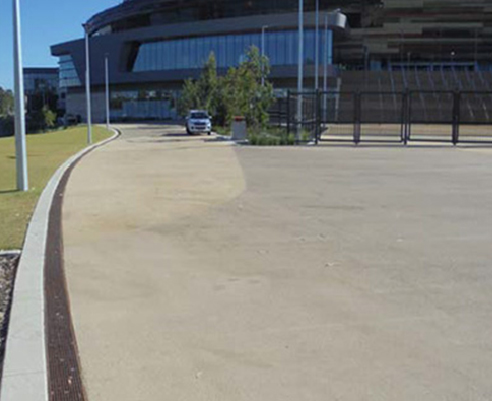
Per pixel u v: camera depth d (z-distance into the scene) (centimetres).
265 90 3781
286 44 7500
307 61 7394
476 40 8306
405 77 7506
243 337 505
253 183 1509
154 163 2091
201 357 466
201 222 1005
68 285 655
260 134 3359
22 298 588
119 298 610
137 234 915
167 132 5100
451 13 8044
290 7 8244
